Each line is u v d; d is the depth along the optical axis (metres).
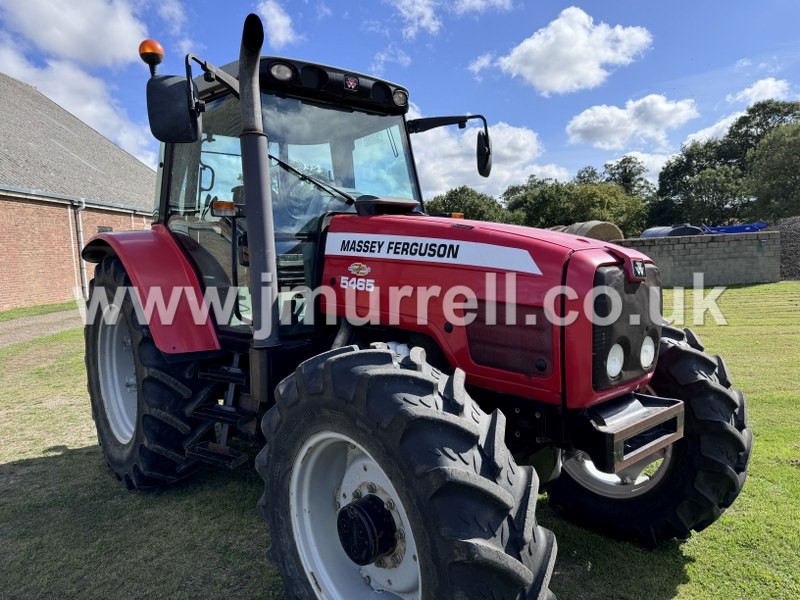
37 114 21.02
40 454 3.85
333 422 1.78
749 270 14.11
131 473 3.11
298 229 2.66
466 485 1.48
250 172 2.30
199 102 2.26
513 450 2.21
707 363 2.52
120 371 3.61
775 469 3.26
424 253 2.29
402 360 1.82
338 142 2.94
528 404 2.09
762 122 58.22
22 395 5.43
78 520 2.88
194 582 2.34
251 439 2.71
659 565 2.43
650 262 2.21
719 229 22.06
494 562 1.42
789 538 2.56
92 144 22.56
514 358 2.05
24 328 10.27
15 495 3.18
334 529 2.02
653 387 2.57
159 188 3.51
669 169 61.28
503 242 2.13
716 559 2.45
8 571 2.42
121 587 2.31
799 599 2.15
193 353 2.91
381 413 1.62
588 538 2.71
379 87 3.02
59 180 15.94
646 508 2.58
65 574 2.40
